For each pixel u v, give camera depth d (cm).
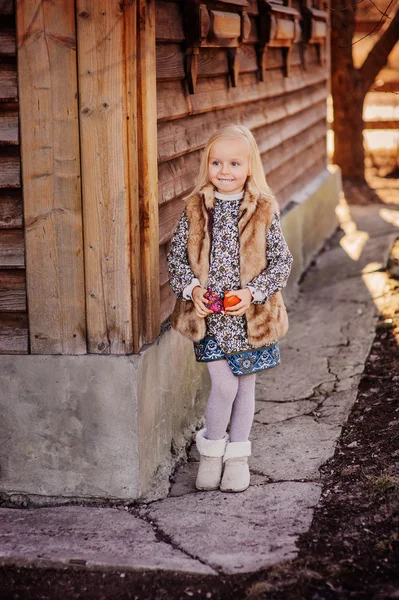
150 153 326
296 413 436
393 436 379
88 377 325
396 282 668
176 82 385
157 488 343
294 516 314
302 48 744
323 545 292
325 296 670
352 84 1222
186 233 332
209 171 328
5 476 340
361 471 349
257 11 538
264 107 598
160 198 363
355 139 1245
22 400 332
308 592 264
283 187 703
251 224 325
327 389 468
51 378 327
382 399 438
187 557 285
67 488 337
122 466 330
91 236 315
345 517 310
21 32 302
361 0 420
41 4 298
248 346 329
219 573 276
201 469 346
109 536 302
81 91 303
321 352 534
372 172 1376
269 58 604
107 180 309
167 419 371
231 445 343
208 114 450
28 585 275
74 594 270
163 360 361
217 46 425
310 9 723
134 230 317
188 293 325
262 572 276
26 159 312
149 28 316
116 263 317
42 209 315
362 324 580
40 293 323
